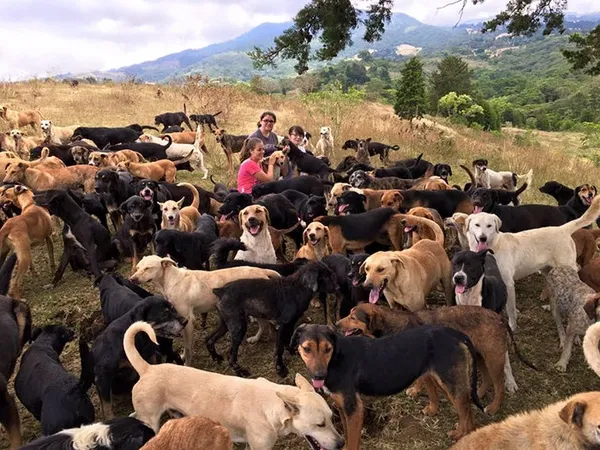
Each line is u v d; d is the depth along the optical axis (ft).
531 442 6.27
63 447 5.93
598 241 13.08
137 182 15.69
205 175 22.74
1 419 7.57
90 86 48.57
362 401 7.57
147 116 36.04
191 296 9.79
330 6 16.70
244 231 12.18
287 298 9.43
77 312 11.69
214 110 36.42
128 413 8.73
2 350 8.27
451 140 29.68
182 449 5.37
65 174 18.10
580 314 9.14
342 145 28.25
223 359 10.10
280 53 17.47
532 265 10.94
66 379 7.66
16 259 12.36
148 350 8.45
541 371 9.41
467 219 10.92
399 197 14.79
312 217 13.74
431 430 8.13
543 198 20.07
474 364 7.60
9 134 24.04
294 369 9.72
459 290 9.10
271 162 17.72
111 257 13.85
